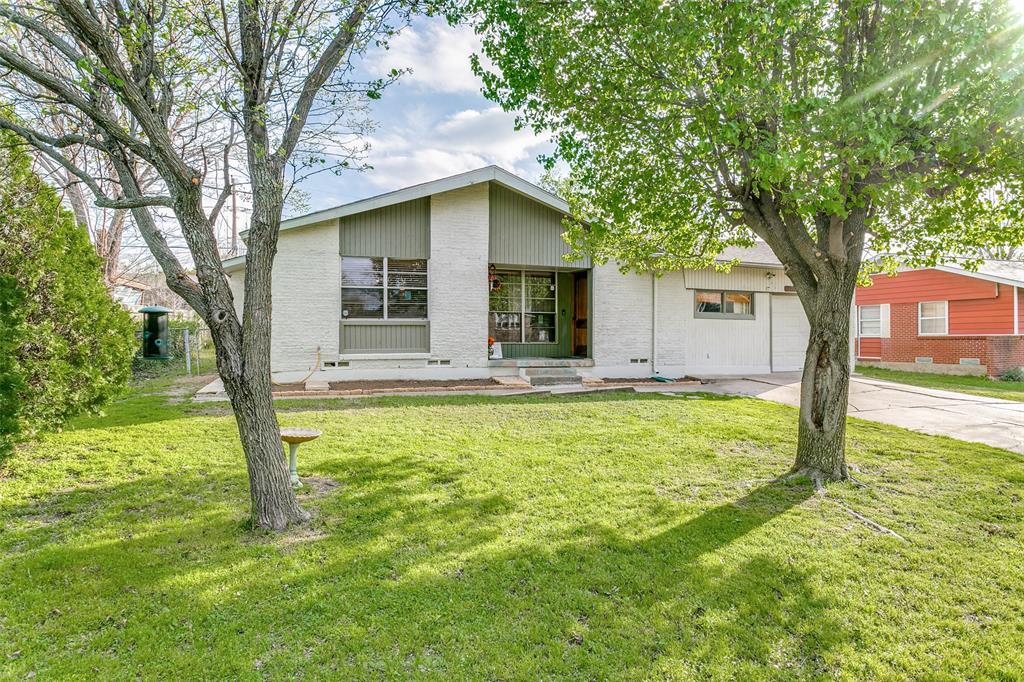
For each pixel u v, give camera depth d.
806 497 4.73
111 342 6.29
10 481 4.77
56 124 5.81
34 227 5.36
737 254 14.05
